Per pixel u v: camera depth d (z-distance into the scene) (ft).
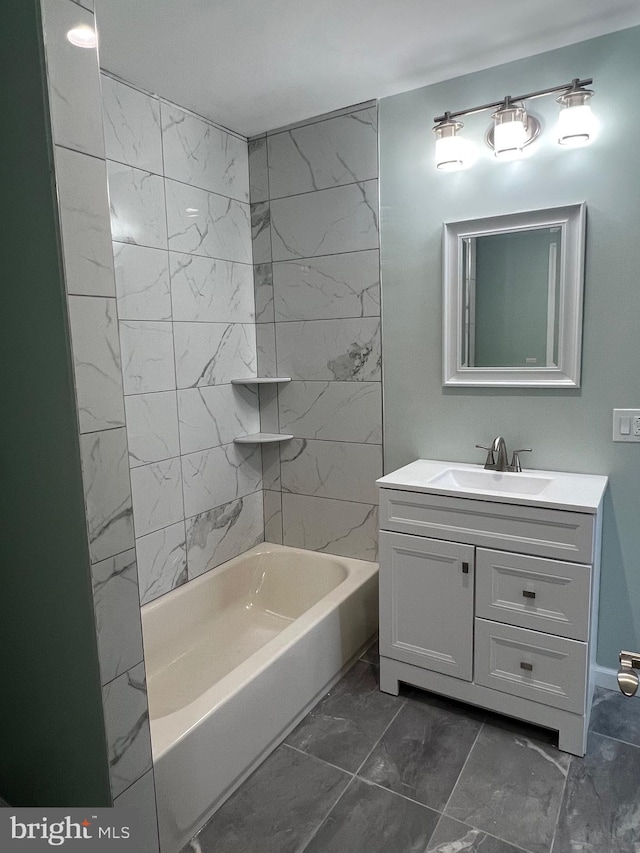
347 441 9.18
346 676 8.04
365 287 8.66
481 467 7.87
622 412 7.06
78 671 4.59
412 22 6.26
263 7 5.86
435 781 6.06
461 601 6.84
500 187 7.47
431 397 8.35
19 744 5.41
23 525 4.80
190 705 5.71
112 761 4.55
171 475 8.33
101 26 6.11
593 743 6.55
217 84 7.57
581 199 6.99
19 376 4.53
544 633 6.35
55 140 3.94
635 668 3.38
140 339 7.73
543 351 7.43
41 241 4.14
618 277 6.89
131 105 7.45
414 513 7.06
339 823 5.57
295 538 9.95
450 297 7.93
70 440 4.25
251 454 9.88
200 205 8.57
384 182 8.29
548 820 5.53
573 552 6.07
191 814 5.44
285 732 6.81
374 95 8.05
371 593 8.75
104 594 4.44
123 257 7.43
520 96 7.09
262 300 9.68
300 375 9.48
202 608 8.76
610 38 6.61
